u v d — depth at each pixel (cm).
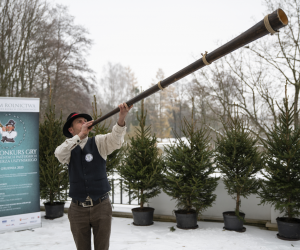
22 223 507
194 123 528
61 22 2266
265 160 473
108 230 255
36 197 524
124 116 235
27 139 525
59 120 628
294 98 1042
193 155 504
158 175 525
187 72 169
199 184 481
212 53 154
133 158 544
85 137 263
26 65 1820
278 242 424
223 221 537
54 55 2186
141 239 445
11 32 1667
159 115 3688
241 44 142
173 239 442
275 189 453
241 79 1159
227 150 499
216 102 1276
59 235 473
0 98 505
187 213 499
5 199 497
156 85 190
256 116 1072
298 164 440
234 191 489
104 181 263
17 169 511
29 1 1708
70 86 2384
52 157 579
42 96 2039
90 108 2691
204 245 414
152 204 582
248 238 442
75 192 257
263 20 130
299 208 440
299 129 452
